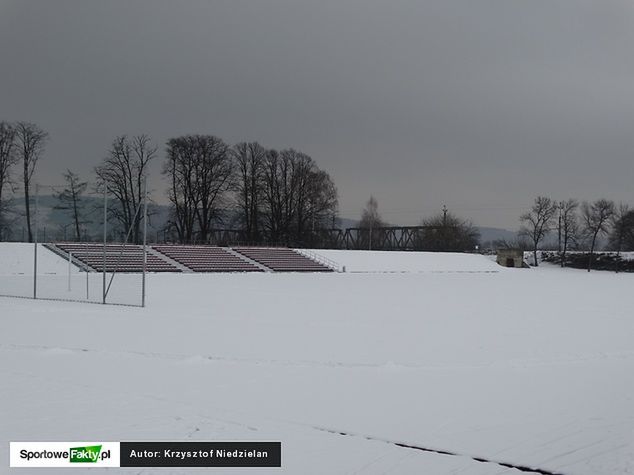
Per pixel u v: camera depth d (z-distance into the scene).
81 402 11.81
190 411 11.36
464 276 75.62
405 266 87.44
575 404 12.25
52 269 58.38
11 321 24.31
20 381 13.46
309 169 107.50
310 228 107.69
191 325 23.91
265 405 11.88
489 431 10.46
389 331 23.14
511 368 15.91
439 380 14.29
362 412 11.52
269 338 20.69
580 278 75.50
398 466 8.86
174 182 94.00
